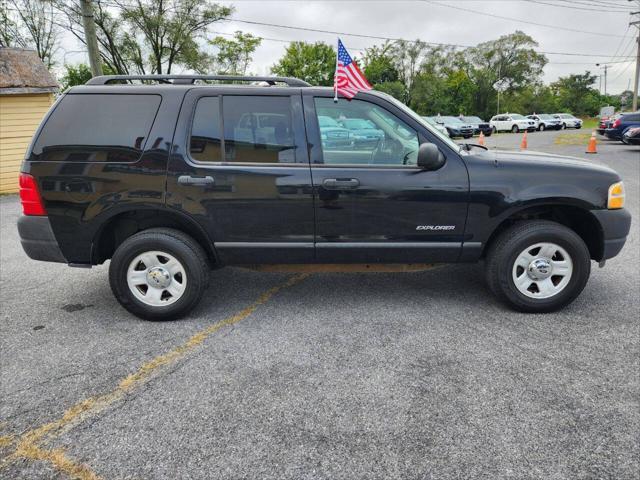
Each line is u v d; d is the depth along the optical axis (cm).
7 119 1142
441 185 341
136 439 231
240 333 344
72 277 479
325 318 368
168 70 3262
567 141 2211
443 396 262
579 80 7856
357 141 346
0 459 219
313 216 346
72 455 221
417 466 211
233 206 344
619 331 336
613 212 350
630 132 1639
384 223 347
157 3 3028
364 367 294
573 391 264
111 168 339
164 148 339
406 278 455
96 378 287
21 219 352
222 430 237
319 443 227
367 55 6309
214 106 344
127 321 369
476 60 6900
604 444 222
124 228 379
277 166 342
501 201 342
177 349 321
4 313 388
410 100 6325
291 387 274
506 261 354
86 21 1174
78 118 343
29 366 302
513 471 207
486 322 355
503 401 256
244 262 361
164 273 355
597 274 454
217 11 3109
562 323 350
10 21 3117
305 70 5528
